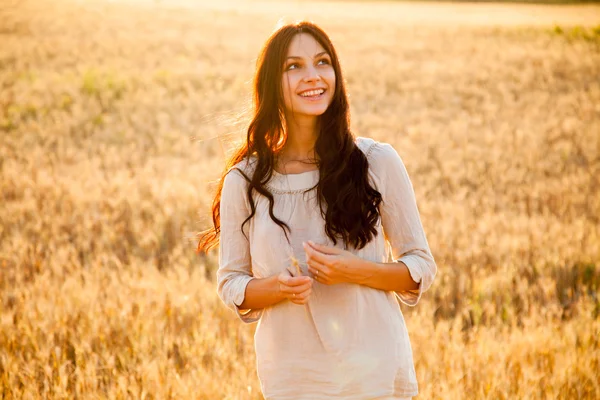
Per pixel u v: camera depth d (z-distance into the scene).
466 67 21.34
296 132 2.64
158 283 5.60
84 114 14.72
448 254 6.70
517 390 3.90
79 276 5.83
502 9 49.81
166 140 12.83
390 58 23.12
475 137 12.98
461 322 5.23
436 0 59.38
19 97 15.88
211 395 3.76
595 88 17.69
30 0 39.28
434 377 3.97
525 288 5.69
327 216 2.49
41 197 8.78
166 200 8.47
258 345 2.62
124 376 4.05
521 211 8.27
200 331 4.69
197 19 33.78
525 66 21.25
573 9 49.78
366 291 2.53
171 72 19.70
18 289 5.54
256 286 2.51
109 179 9.67
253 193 2.59
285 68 2.56
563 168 10.84
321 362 2.50
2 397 3.97
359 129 13.63
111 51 23.31
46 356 4.23
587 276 6.18
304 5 49.91
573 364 4.06
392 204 2.58
